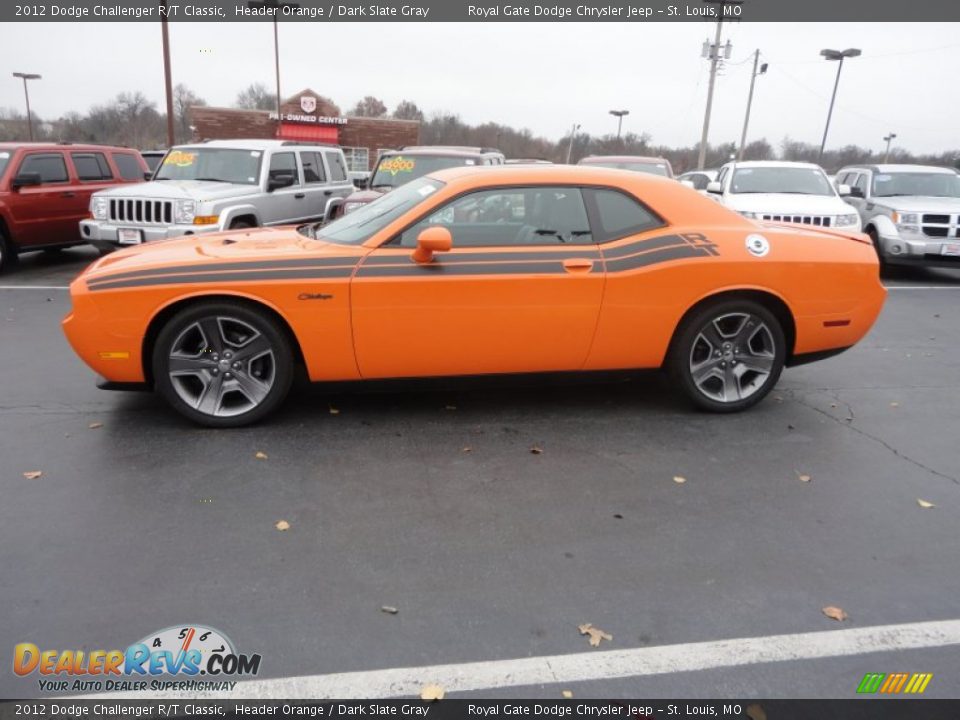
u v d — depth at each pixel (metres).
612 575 3.12
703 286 4.64
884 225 11.05
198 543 3.27
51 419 4.66
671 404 5.20
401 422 4.72
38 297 8.70
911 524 3.62
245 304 4.31
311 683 2.48
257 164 10.04
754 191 11.14
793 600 2.98
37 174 10.20
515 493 3.82
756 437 4.66
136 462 4.05
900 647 2.72
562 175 4.66
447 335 4.45
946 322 8.27
